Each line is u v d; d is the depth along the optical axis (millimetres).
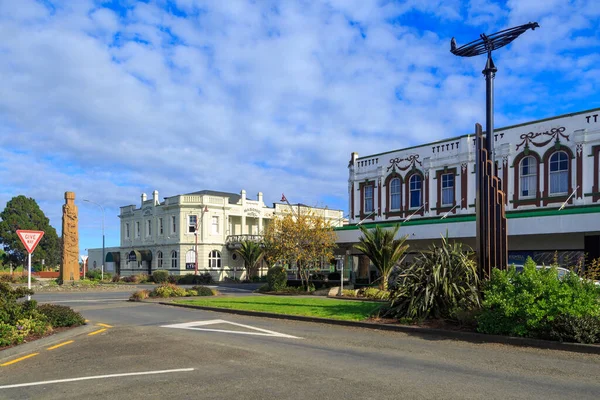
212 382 7516
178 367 8641
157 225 61500
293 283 33938
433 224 26562
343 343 10984
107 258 70938
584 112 25188
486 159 13398
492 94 13609
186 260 57188
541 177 26594
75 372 8414
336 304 18312
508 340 10695
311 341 11312
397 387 7133
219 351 10148
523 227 22797
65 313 13789
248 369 8406
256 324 14555
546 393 6785
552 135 26297
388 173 34500
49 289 34594
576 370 8148
